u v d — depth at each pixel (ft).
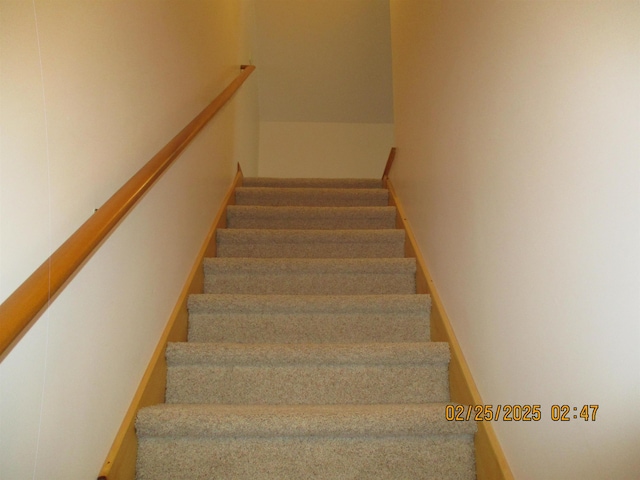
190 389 5.22
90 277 3.54
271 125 15.47
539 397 3.40
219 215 8.44
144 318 4.72
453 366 5.22
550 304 3.28
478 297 4.72
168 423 4.31
